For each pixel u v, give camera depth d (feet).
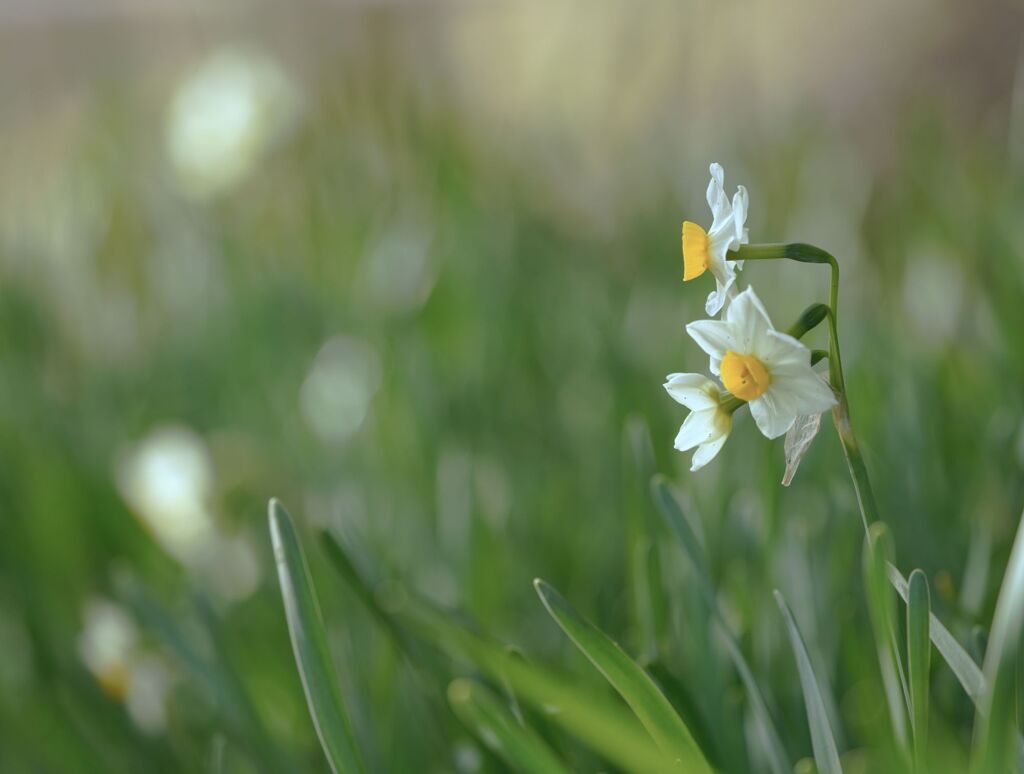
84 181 7.65
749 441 3.82
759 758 2.79
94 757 3.14
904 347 4.34
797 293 5.25
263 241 7.59
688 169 6.79
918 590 2.32
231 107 7.82
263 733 2.92
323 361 5.74
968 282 4.69
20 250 7.49
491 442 4.91
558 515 4.31
